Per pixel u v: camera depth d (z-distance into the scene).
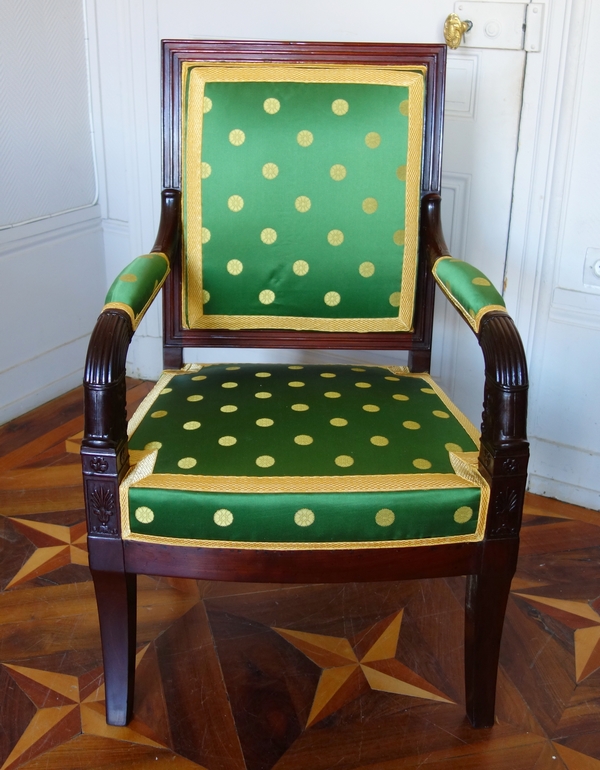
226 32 1.87
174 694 1.27
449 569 1.07
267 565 1.05
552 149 1.60
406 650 1.37
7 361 2.05
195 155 1.29
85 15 2.03
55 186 2.08
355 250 1.31
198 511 1.01
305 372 1.34
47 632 1.39
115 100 2.08
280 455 1.07
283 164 1.28
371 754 1.17
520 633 1.42
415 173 1.30
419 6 1.65
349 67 1.29
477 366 1.86
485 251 1.76
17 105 1.91
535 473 1.85
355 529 1.02
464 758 1.17
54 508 1.73
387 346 1.37
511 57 1.59
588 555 1.63
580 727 1.23
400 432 1.13
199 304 1.33
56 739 1.19
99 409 0.99
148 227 2.16
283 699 1.27
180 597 1.49
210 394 1.24
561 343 1.72
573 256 1.66
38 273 2.09
